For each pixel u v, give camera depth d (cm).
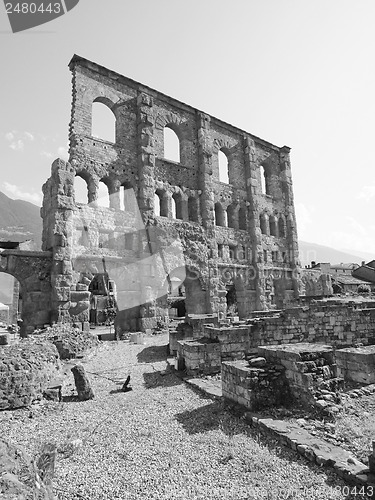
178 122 3167
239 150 3656
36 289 2055
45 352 1012
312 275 3988
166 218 2803
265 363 805
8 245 2719
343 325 1639
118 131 2747
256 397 729
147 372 1272
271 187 3925
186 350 1200
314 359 751
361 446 554
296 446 553
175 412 801
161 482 485
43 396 896
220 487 468
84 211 2308
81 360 1512
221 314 2988
